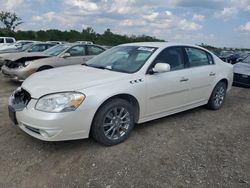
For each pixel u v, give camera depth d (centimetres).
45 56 941
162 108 479
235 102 705
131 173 340
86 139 428
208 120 543
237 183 327
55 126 355
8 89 816
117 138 413
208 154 396
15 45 2020
